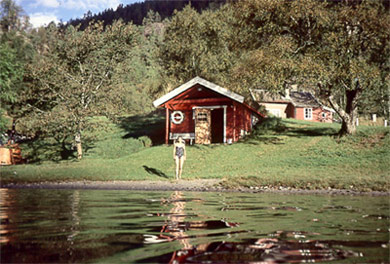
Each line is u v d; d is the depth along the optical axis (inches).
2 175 695.7
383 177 520.7
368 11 841.5
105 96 1091.3
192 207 205.6
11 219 148.7
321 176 540.7
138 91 2156.7
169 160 879.7
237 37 1051.9
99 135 1445.6
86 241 102.3
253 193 359.9
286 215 168.4
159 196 302.4
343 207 212.2
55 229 123.5
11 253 86.7
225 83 1491.1
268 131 1146.7
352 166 698.8
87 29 1107.9
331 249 92.9
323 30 909.2
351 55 892.6
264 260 80.8
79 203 227.1
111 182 576.1
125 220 147.6
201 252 89.0
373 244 99.7
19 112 1217.4
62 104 1080.8
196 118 1134.4
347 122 954.1
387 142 852.0
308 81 859.4
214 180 565.0
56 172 722.8
